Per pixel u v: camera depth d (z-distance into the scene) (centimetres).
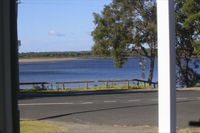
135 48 3784
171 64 521
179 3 3597
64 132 959
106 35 3722
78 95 2330
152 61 3838
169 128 525
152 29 3588
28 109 1584
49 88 3244
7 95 589
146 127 1062
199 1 3238
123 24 3662
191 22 3325
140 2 3609
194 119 1220
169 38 518
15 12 597
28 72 9862
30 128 1031
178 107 1573
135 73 7794
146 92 2542
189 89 2862
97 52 3781
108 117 1307
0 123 588
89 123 1166
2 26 588
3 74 589
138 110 1498
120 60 3788
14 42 594
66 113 1433
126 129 1014
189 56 3900
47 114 1411
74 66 14862
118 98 2055
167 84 523
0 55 587
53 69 12112
